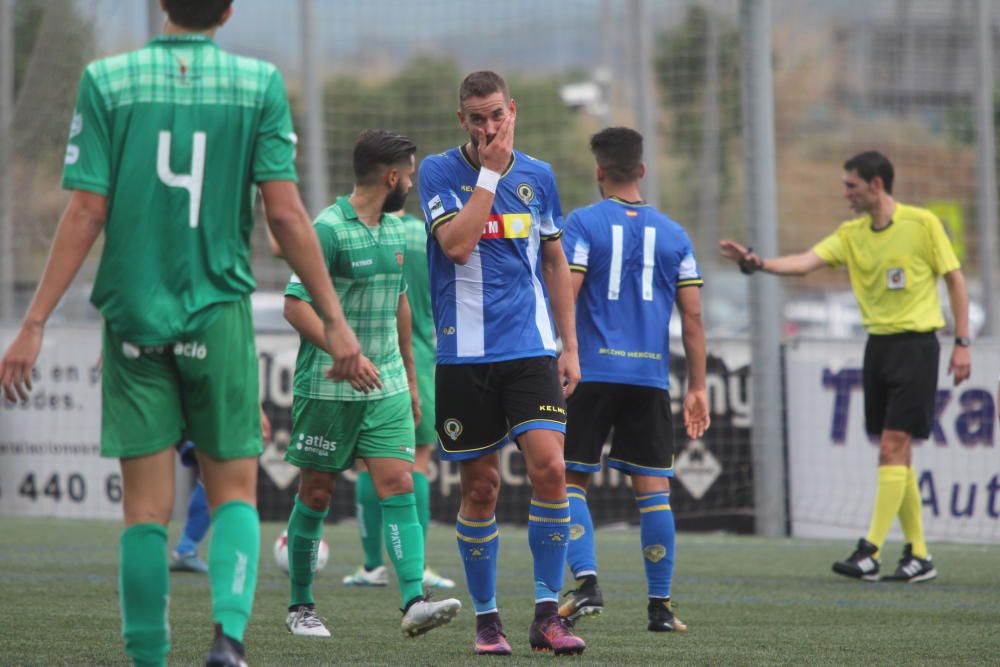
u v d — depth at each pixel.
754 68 33.62
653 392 17.67
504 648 15.05
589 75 82.75
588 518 17.62
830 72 51.38
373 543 22.61
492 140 14.61
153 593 10.74
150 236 10.66
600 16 62.12
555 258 15.73
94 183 10.55
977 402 31.97
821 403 33.31
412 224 23.44
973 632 17.50
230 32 43.97
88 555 26.86
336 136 49.22
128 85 10.70
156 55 10.82
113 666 13.80
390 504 16.78
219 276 10.81
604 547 30.22
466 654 15.10
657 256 17.94
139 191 10.65
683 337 18.25
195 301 10.70
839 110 52.66
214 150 10.76
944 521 32.25
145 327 10.60
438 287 15.18
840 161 60.06
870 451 32.81
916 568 24.17
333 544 30.48
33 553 27.23
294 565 16.97
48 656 14.48
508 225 14.95
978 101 39.84
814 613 19.48
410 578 16.41
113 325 10.70
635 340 17.72
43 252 40.81
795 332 60.03
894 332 24.84
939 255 24.78
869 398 25.16
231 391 10.92
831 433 33.19
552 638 15.05
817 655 15.34
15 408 36.69
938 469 32.28
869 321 25.16
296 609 17.03
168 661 14.20
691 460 34.16
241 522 10.92
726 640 16.59
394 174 17.67
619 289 17.81
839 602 20.88
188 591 21.28
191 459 24.00
